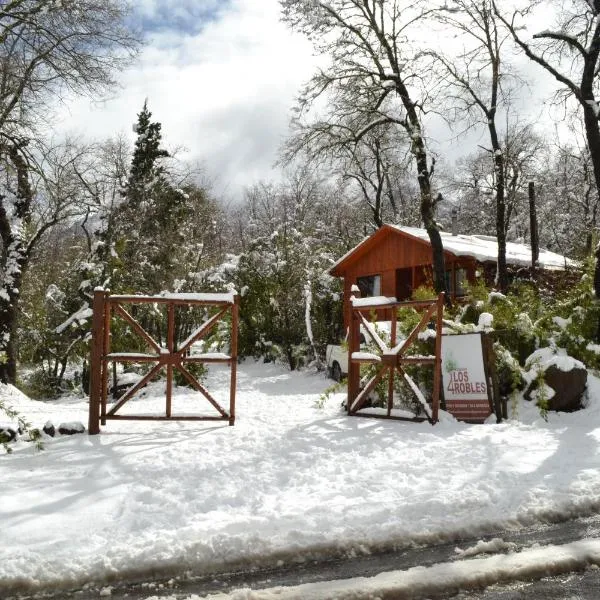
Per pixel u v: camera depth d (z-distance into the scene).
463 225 39.53
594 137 13.63
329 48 17.88
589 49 13.70
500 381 8.66
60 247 29.67
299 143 18.61
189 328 25.16
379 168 28.64
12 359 16.50
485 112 19.75
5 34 15.06
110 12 15.79
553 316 9.99
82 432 7.72
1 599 3.26
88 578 3.44
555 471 5.36
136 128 30.55
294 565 3.64
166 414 8.06
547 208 35.34
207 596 3.23
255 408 10.73
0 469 5.73
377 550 3.83
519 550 3.78
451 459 5.96
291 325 23.56
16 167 16.73
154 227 25.84
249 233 46.47
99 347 7.75
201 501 4.70
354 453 6.32
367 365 9.94
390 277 22.70
